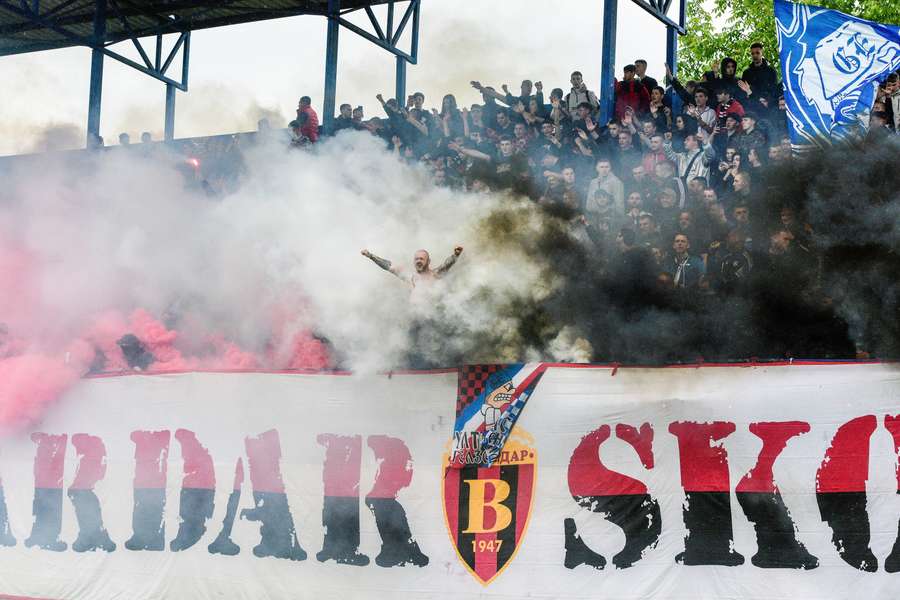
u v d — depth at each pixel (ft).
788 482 32.58
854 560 31.83
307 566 36.47
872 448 32.14
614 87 46.68
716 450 33.24
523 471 34.58
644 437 33.86
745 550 32.60
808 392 32.78
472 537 34.76
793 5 39.81
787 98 39.32
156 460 38.93
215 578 37.55
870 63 38.96
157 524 38.60
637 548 33.42
